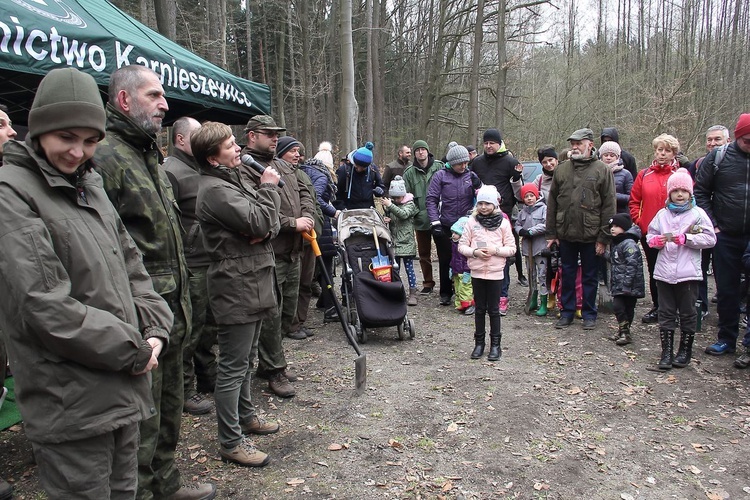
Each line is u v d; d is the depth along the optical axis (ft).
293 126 87.20
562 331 18.38
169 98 13.65
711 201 15.81
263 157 13.08
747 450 10.74
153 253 7.85
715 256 15.61
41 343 5.34
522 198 20.86
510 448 10.91
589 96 75.72
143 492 7.80
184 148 12.78
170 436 8.45
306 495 9.32
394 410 12.62
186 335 8.45
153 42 14.03
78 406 5.48
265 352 13.28
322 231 19.65
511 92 91.20
